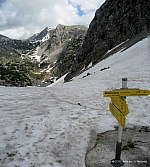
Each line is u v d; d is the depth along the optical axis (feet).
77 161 19.07
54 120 30.94
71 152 20.76
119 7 270.87
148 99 41.39
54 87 74.90
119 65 115.14
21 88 66.49
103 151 20.89
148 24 202.69
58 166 18.16
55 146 22.02
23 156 19.65
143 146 21.75
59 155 20.16
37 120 30.63
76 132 26.09
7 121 29.55
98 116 33.53
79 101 45.39
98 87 63.16
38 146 21.89
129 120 30.50
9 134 24.79
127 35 229.45
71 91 60.39
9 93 53.11
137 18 222.69
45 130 26.61
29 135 24.80
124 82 17.22
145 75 68.18
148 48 117.80
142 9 222.69
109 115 34.01
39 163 18.53
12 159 18.99
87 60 297.12
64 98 49.14
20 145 21.97
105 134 25.63
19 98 47.19
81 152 20.83
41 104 41.70
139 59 103.30
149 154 19.94
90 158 19.62
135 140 23.30
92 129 27.27
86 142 23.17
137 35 192.95
